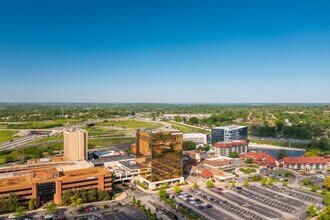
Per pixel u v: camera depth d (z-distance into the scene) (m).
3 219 194.38
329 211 196.88
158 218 198.50
